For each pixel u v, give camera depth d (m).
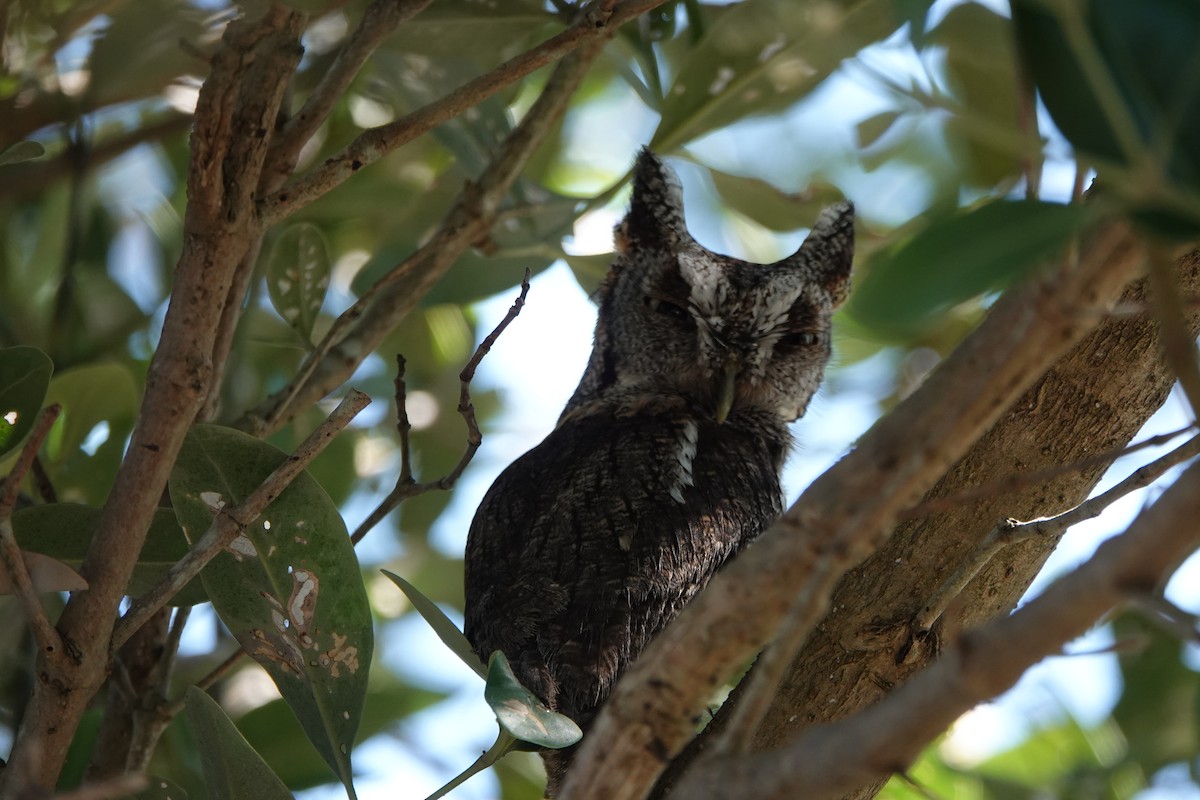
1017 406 7.97
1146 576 3.88
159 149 12.98
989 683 4.08
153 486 6.43
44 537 7.69
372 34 6.94
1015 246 4.21
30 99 8.10
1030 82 4.87
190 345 6.31
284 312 9.72
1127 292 7.86
